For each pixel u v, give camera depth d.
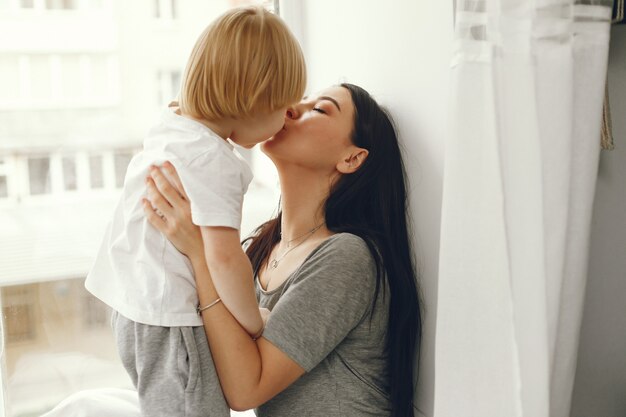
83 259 1.63
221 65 1.04
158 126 1.13
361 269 1.20
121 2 1.58
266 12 1.10
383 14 1.37
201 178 1.04
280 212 1.47
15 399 1.61
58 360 1.63
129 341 1.08
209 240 1.04
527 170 0.89
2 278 1.57
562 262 0.92
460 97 0.92
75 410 1.37
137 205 1.10
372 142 1.30
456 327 0.95
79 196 1.61
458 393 0.96
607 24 0.92
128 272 1.09
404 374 1.27
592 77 0.93
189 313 1.08
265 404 1.26
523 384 0.89
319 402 1.21
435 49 1.21
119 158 1.63
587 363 1.20
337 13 1.55
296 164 1.29
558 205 0.91
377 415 1.25
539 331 0.89
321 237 1.31
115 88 1.60
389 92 1.37
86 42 1.57
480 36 0.91
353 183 1.30
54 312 1.62
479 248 0.92
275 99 1.07
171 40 1.64
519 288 0.90
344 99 1.30
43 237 1.59
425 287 1.30
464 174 0.93
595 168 0.94
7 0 1.50
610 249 1.19
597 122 0.94
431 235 1.26
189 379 1.05
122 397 1.43
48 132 1.57
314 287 1.16
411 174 1.32
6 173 1.55
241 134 1.12
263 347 1.14
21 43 1.52
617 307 1.21
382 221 1.30
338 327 1.17
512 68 0.89
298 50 1.11
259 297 1.34
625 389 1.23
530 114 0.89
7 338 1.59
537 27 0.89
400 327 1.27
